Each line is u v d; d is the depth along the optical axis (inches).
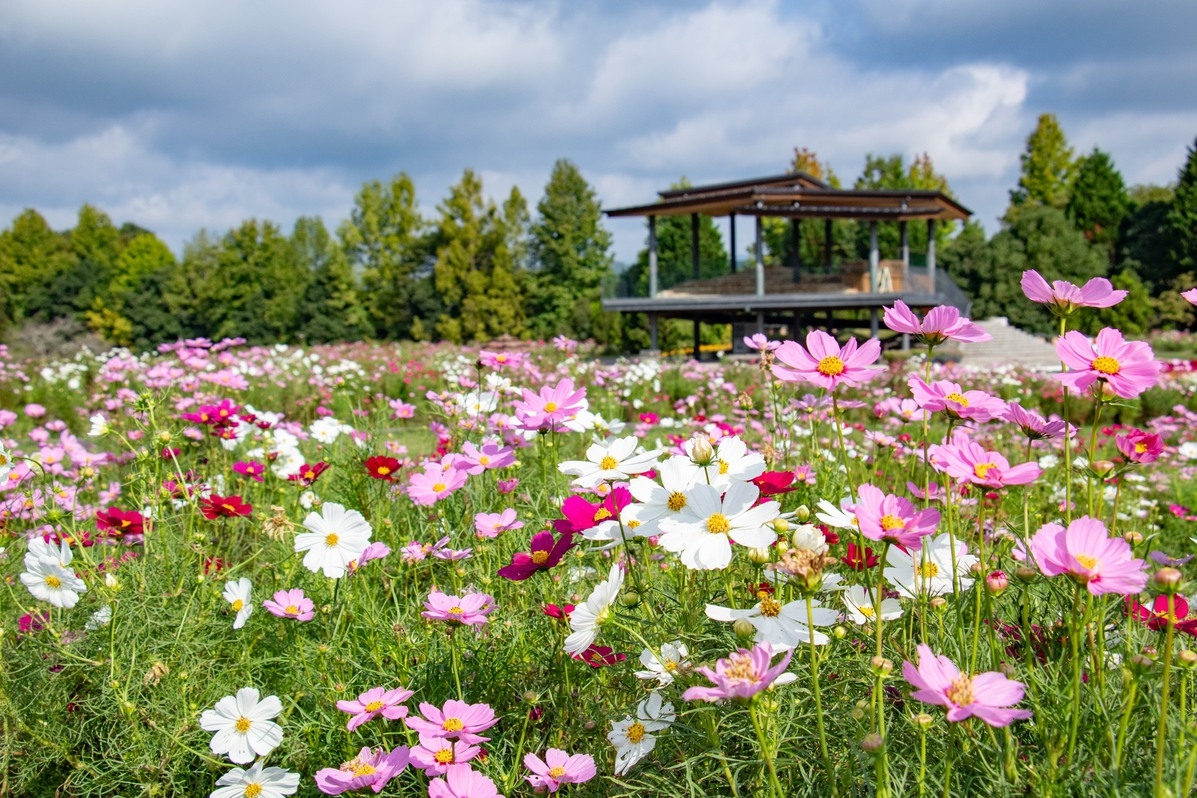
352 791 54.8
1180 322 1288.1
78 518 120.9
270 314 1761.8
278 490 135.2
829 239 893.2
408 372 425.7
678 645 55.0
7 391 388.2
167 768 68.7
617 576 55.1
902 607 63.3
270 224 1852.9
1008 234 1298.0
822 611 49.8
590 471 65.5
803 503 91.4
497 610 82.4
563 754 56.0
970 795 49.3
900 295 772.0
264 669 85.1
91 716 77.3
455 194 1585.9
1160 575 39.5
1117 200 1529.3
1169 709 50.8
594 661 62.4
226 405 139.1
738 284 874.8
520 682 74.2
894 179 1566.2
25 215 2164.1
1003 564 71.7
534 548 70.5
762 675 39.9
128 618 79.1
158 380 223.1
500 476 123.4
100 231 2459.4
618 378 303.1
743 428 129.7
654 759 57.3
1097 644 53.7
